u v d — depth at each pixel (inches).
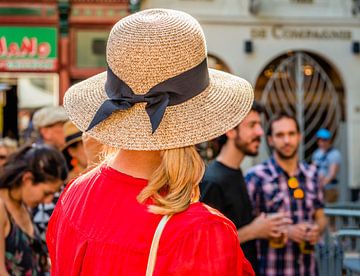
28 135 584.1
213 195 164.1
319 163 557.6
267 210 191.3
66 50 639.8
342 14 670.5
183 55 81.9
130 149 81.4
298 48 666.2
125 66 82.3
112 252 79.1
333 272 217.5
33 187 156.9
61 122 209.2
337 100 672.4
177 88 82.4
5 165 157.3
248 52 659.4
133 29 82.6
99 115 82.9
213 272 75.7
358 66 671.1
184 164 80.2
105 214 82.5
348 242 284.7
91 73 645.3
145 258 77.4
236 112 85.4
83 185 89.9
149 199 80.6
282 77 669.9
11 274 151.5
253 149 171.8
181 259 75.7
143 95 82.2
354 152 663.1
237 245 79.0
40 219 181.6
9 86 471.2
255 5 654.5
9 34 636.1
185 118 82.5
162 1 652.7
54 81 643.5
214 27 658.8
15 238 152.2
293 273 184.1
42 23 637.3
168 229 77.4
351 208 352.5
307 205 193.6
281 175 192.9
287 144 191.2
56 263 88.9
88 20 642.2
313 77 673.6
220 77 92.3
